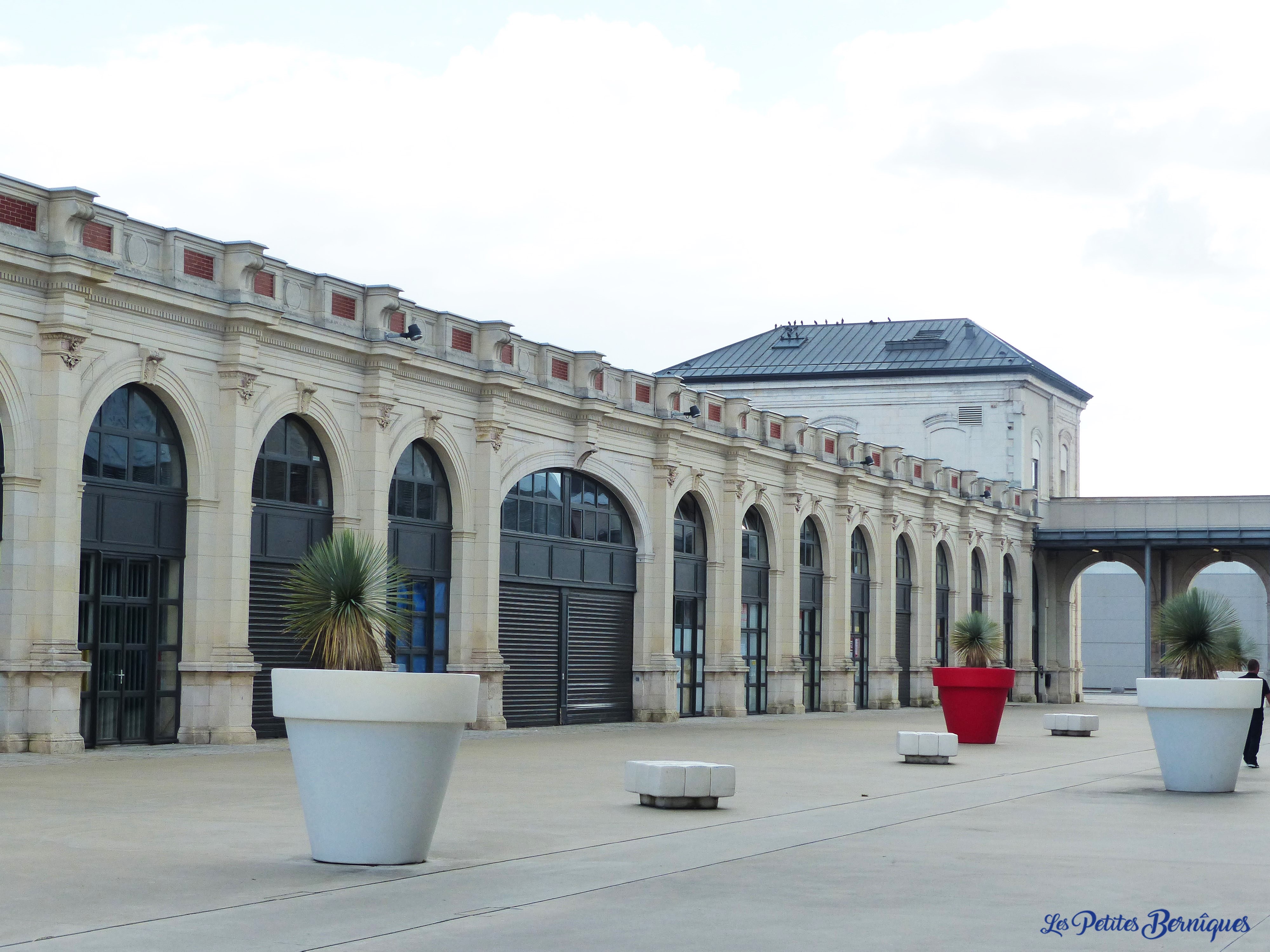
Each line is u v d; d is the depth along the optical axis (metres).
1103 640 89.25
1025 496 65.06
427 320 32.06
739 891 10.91
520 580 34.94
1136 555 67.62
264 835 13.59
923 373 67.56
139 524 25.78
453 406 32.62
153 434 26.17
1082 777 22.12
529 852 12.88
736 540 43.09
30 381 23.55
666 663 39.44
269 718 28.16
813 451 47.94
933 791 19.42
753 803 17.62
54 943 8.73
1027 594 64.56
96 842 12.98
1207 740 19.25
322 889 10.71
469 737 30.34
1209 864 12.61
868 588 51.97
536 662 35.59
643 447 39.44
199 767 21.17
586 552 37.50
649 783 16.70
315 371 28.97
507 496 34.75
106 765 21.36
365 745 11.69
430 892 10.66
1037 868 12.23
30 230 23.52
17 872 11.27
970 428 66.94
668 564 39.97
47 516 23.53
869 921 9.78
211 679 26.48
